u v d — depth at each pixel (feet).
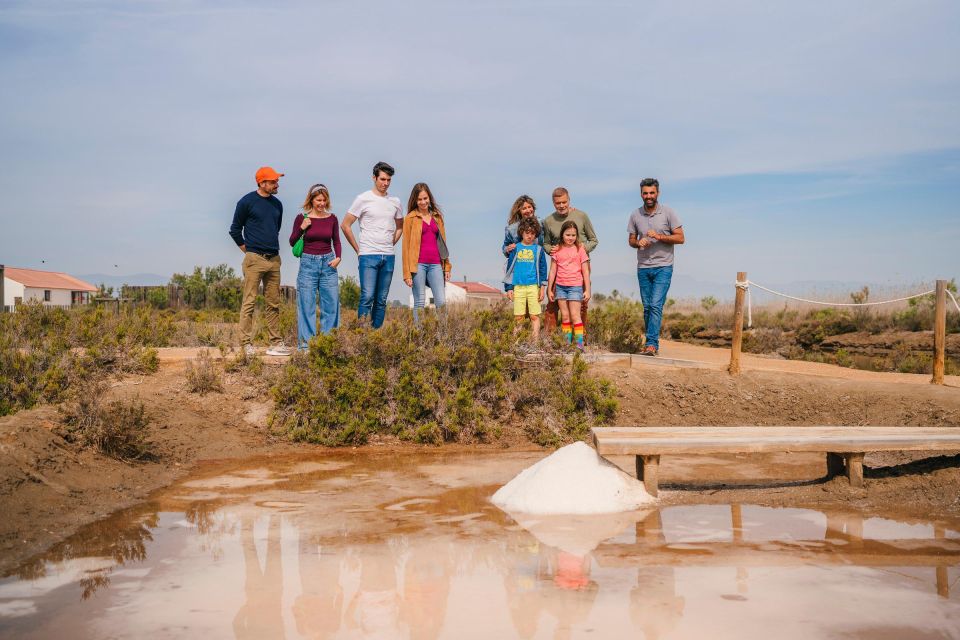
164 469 23.22
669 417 30.76
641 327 60.59
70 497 18.78
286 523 17.39
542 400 30.91
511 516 18.16
